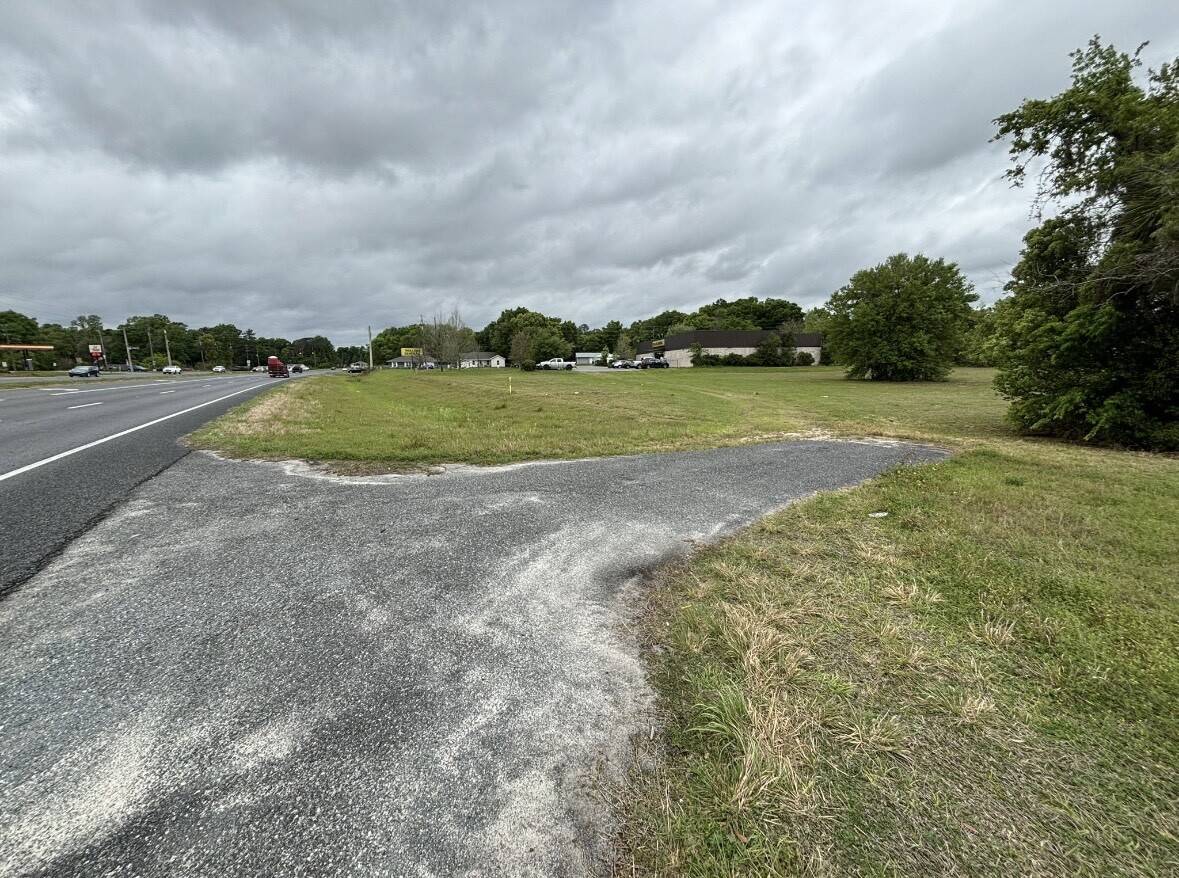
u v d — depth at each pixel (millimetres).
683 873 1392
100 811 1522
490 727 1910
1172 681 2223
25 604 2746
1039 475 6539
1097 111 9500
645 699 2096
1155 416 9273
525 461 7301
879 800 1623
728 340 68562
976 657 2420
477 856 1426
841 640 2549
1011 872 1397
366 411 14352
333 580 3135
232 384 29578
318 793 1602
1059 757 1807
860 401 20266
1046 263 10375
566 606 2891
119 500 4738
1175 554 3744
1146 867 1417
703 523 4461
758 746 1802
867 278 36625
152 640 2430
